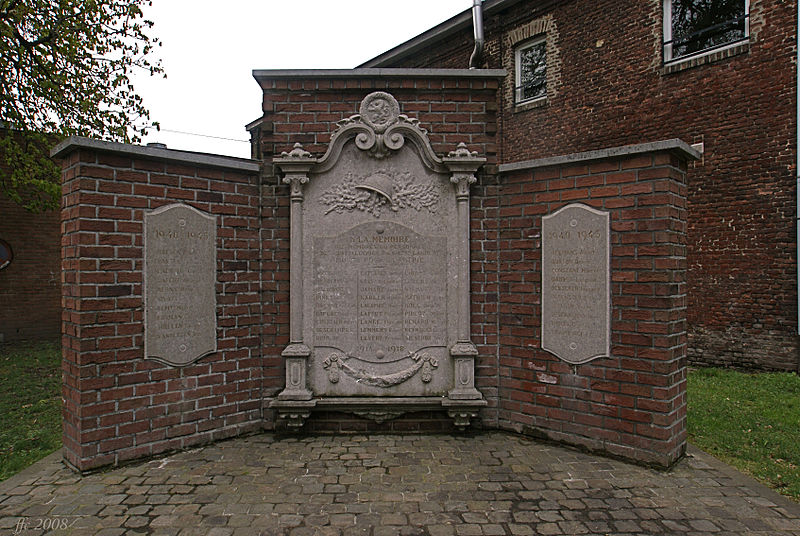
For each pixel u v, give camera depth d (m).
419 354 4.39
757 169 7.59
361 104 4.38
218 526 2.85
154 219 3.90
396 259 4.40
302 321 4.38
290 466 3.71
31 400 5.99
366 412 4.38
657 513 3.01
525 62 11.68
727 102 7.95
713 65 8.12
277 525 2.86
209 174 4.20
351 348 4.39
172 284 3.99
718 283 8.02
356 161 4.42
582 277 4.01
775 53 7.39
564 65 10.60
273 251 4.49
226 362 4.28
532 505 3.10
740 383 6.61
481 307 4.48
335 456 3.91
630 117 9.45
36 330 11.66
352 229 4.40
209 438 4.18
